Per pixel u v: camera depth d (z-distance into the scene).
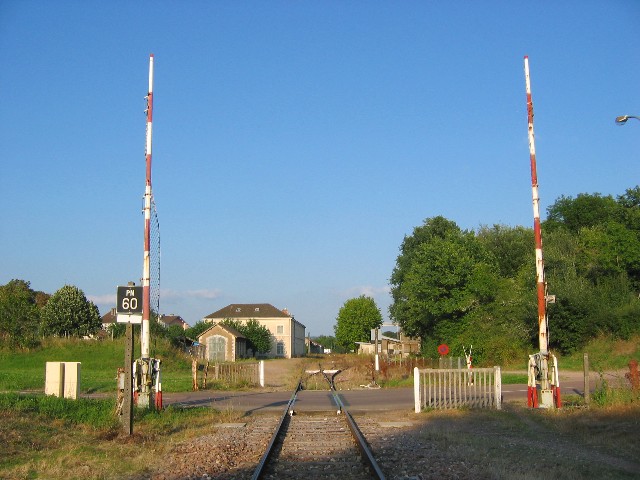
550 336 47.06
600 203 74.81
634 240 56.88
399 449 12.63
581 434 14.66
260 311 121.50
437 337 53.53
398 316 61.44
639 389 19.23
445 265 52.34
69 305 75.69
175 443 13.96
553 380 19.75
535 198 20.09
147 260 18.56
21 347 49.78
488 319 50.28
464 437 14.14
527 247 71.81
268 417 19.12
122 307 14.88
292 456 12.05
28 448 12.38
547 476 9.96
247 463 11.56
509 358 46.47
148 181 18.66
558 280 51.28
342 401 24.28
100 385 31.27
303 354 142.50
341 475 10.30
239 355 96.00
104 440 13.93
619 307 49.59
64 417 15.62
